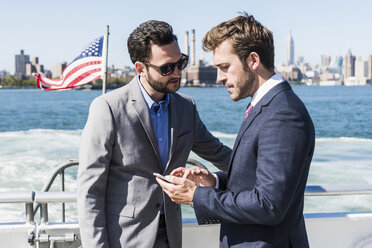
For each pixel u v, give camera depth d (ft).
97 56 13.69
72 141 52.39
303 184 4.50
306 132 4.25
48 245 5.83
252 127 4.46
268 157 4.18
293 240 4.54
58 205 21.62
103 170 5.10
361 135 71.87
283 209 4.12
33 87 620.49
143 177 5.37
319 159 38.29
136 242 5.23
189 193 4.58
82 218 4.98
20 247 5.89
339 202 22.89
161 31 5.13
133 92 5.44
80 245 5.86
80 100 212.64
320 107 143.64
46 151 43.75
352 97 217.56
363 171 32.37
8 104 177.99
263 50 4.44
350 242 6.57
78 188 5.10
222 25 4.56
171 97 5.81
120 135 5.24
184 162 5.85
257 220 4.21
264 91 4.52
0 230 5.74
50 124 94.32
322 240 6.52
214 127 83.46
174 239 5.59
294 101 4.34
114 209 5.31
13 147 46.73
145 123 5.34
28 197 5.58
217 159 6.46
